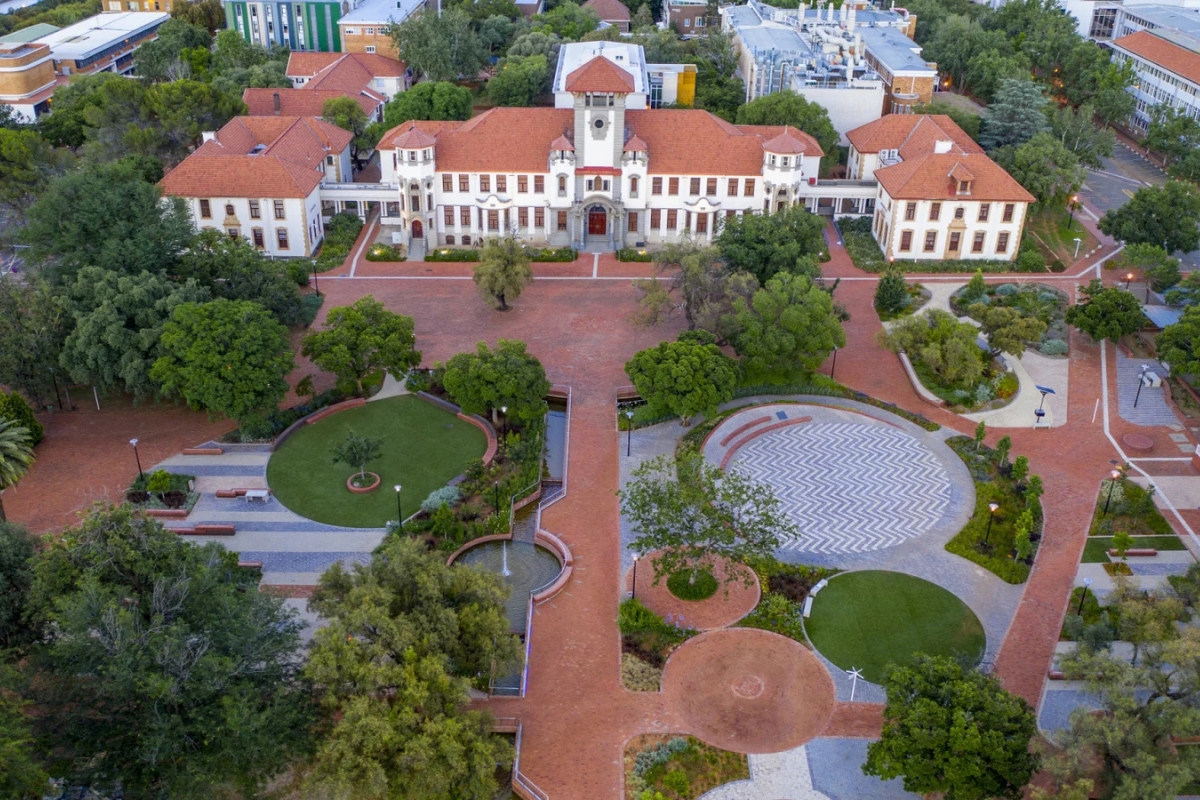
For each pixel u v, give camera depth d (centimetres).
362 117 14238
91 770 5134
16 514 7606
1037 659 6297
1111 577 6981
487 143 12006
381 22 17825
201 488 8006
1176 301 10362
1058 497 7862
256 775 5209
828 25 17662
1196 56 15925
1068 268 11762
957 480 8062
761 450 8462
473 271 11306
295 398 9225
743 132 12519
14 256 11844
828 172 14012
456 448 8575
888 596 6825
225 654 5322
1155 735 4881
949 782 4919
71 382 9338
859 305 10962
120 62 19738
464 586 5866
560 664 6294
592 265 11912
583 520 7588
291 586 6944
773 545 6600
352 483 8044
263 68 15812
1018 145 13550
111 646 5059
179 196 10225
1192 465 8269
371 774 4797
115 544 5662
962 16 19275
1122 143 16475
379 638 5372
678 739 5712
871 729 5831
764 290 9250
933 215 11656
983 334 10194
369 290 11262
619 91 11381
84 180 9388
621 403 9162
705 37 18762
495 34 18662
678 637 6469
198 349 8125
